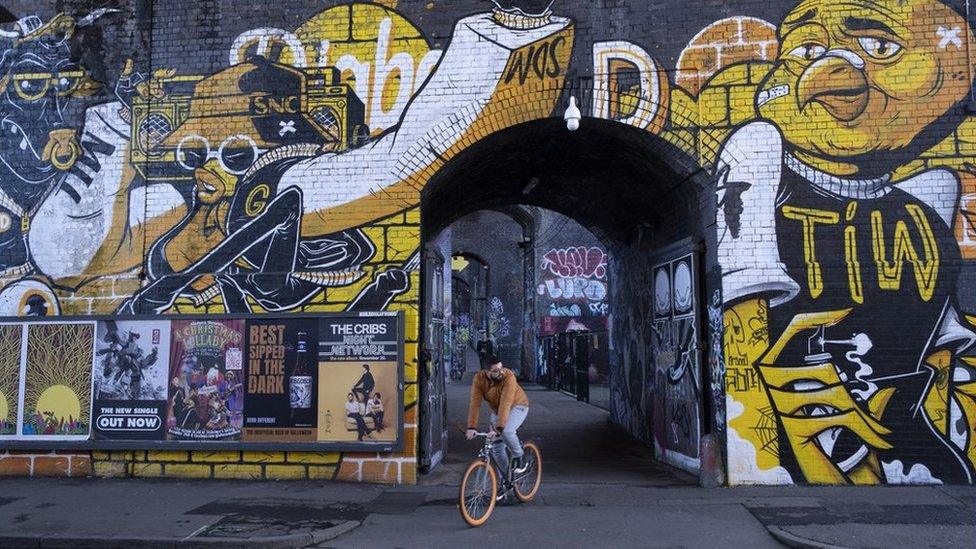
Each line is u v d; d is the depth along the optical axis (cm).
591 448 1237
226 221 937
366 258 913
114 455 920
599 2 923
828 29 895
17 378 933
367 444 880
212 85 959
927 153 869
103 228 953
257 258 927
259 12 963
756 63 898
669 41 911
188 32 971
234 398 905
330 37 949
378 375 889
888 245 862
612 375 1600
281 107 945
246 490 846
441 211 1209
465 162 981
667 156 931
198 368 913
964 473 827
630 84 908
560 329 2853
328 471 895
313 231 923
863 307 855
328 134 936
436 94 928
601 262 2878
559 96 912
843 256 864
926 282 852
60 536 661
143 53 977
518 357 3300
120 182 958
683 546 641
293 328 909
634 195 1168
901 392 841
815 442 844
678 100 902
